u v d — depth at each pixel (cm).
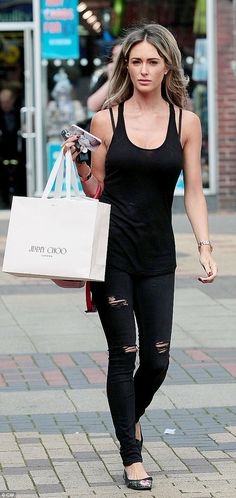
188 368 1254
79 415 1059
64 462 908
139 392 866
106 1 2667
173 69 845
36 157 2727
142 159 819
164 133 832
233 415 1057
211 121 2698
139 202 827
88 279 795
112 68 860
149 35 827
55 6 2681
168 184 832
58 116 2714
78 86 2695
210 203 2711
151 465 899
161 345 837
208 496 818
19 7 2686
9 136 2736
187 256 2047
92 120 848
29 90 2709
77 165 831
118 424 840
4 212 2742
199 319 1533
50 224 798
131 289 838
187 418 1047
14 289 1792
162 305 838
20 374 1231
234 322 1512
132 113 839
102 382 1193
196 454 930
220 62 2688
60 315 1567
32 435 988
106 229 808
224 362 1284
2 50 2706
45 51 2695
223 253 2083
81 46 2683
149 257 835
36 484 848
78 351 1348
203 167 2709
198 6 2672
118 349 834
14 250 802
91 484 850
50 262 795
